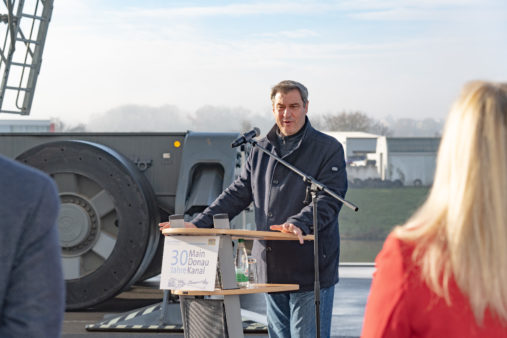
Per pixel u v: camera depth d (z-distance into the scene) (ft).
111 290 21.76
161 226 11.80
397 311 4.47
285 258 12.77
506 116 4.41
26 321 4.44
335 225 13.05
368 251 120.78
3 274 4.43
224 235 11.00
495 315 4.31
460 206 4.37
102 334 18.66
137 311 20.66
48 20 36.68
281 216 13.05
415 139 118.52
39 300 4.49
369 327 4.61
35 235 4.55
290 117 13.01
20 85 36.50
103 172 21.85
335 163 12.96
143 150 22.86
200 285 10.74
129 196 21.74
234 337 10.94
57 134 23.26
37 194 4.59
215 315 11.09
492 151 4.35
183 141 22.72
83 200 22.26
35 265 4.51
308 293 12.70
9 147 23.44
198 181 21.74
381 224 127.24
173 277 11.05
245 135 13.41
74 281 21.93
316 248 12.15
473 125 4.43
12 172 4.60
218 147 21.80
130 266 21.70
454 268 4.36
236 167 21.85
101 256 22.24
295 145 13.25
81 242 22.18
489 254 4.28
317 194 12.48
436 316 4.41
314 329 12.71
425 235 4.52
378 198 124.47
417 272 4.47
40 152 22.13
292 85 13.06
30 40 36.29
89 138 23.16
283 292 12.91
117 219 22.12
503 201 4.30
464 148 4.43
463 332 4.35
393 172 119.65
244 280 11.75
